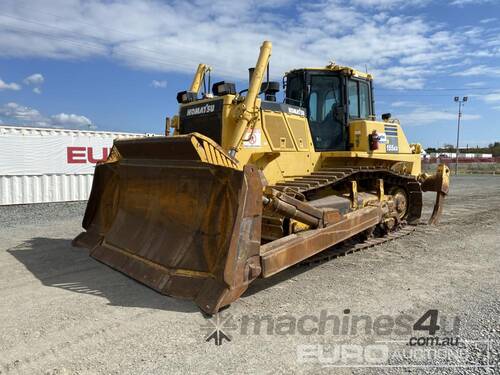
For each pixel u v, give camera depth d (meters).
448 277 5.36
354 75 7.50
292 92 7.44
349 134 7.47
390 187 8.14
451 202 14.55
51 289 4.81
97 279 5.16
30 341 3.52
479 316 4.08
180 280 4.34
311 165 6.84
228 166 4.58
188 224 4.62
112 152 6.41
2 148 12.05
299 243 4.79
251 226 4.11
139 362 3.20
